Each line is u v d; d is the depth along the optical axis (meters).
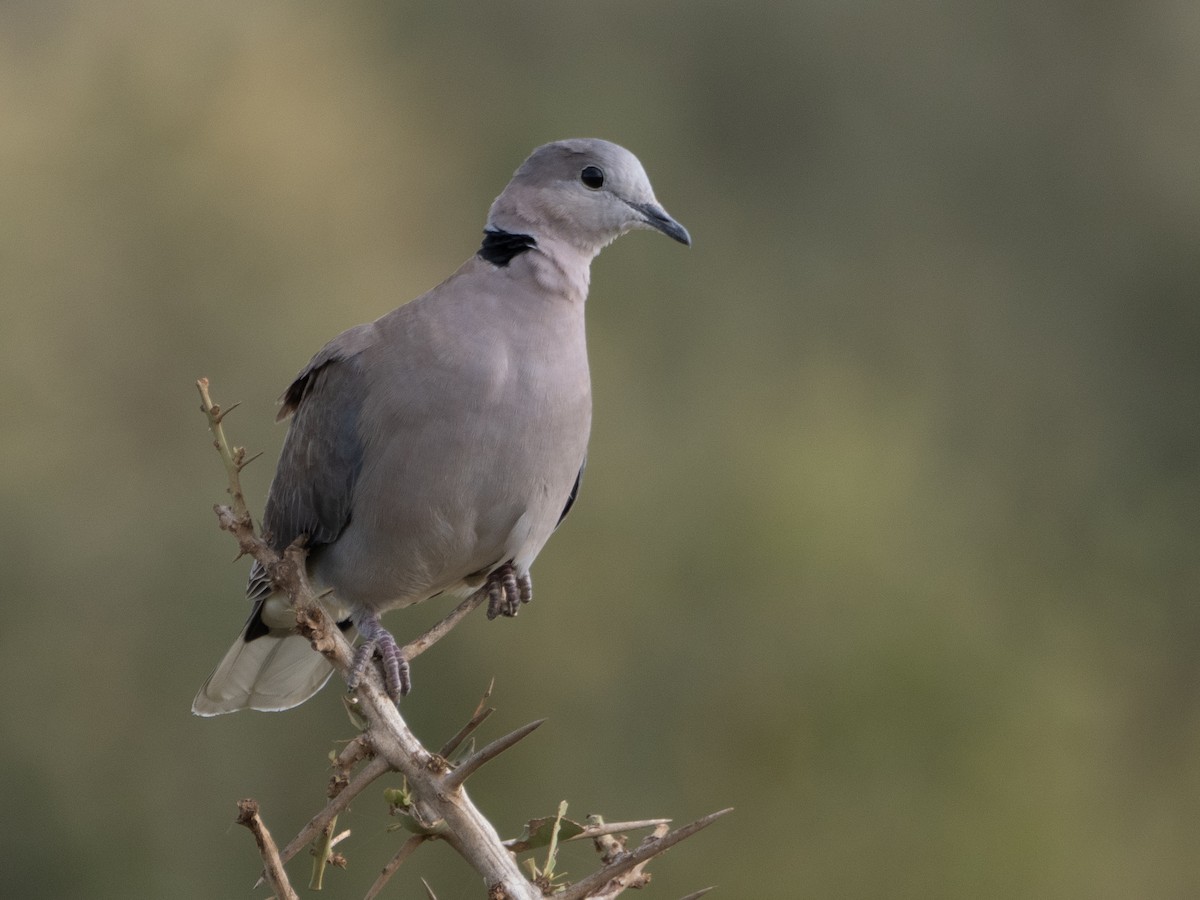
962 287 20.36
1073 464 18.55
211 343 14.37
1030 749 12.96
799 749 12.56
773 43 21.50
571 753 12.27
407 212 16.72
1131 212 21.27
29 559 12.91
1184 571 17.47
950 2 22.16
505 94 19.44
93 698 12.55
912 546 14.13
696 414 15.66
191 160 15.31
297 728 12.34
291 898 4.26
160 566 13.12
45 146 15.02
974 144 21.53
